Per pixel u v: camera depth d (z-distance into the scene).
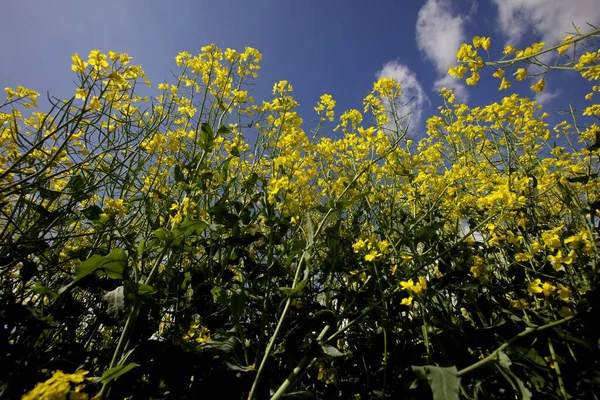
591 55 1.60
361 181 2.60
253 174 2.19
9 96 2.21
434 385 1.12
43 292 1.26
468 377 1.37
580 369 1.30
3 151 2.11
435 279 2.03
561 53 1.68
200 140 2.24
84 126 2.06
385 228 2.19
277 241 2.23
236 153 2.32
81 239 2.45
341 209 1.93
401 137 2.26
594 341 1.30
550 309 1.58
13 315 1.29
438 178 2.52
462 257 2.04
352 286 2.19
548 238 1.63
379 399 1.51
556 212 2.60
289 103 2.70
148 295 1.39
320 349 1.49
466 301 1.92
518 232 2.17
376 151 2.41
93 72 1.81
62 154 2.12
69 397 0.84
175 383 1.29
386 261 2.00
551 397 1.28
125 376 1.24
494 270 2.26
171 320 2.10
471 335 1.53
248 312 2.27
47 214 1.77
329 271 2.04
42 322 1.36
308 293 2.37
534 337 1.41
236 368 1.38
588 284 1.67
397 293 1.82
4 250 1.67
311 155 2.88
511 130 2.77
